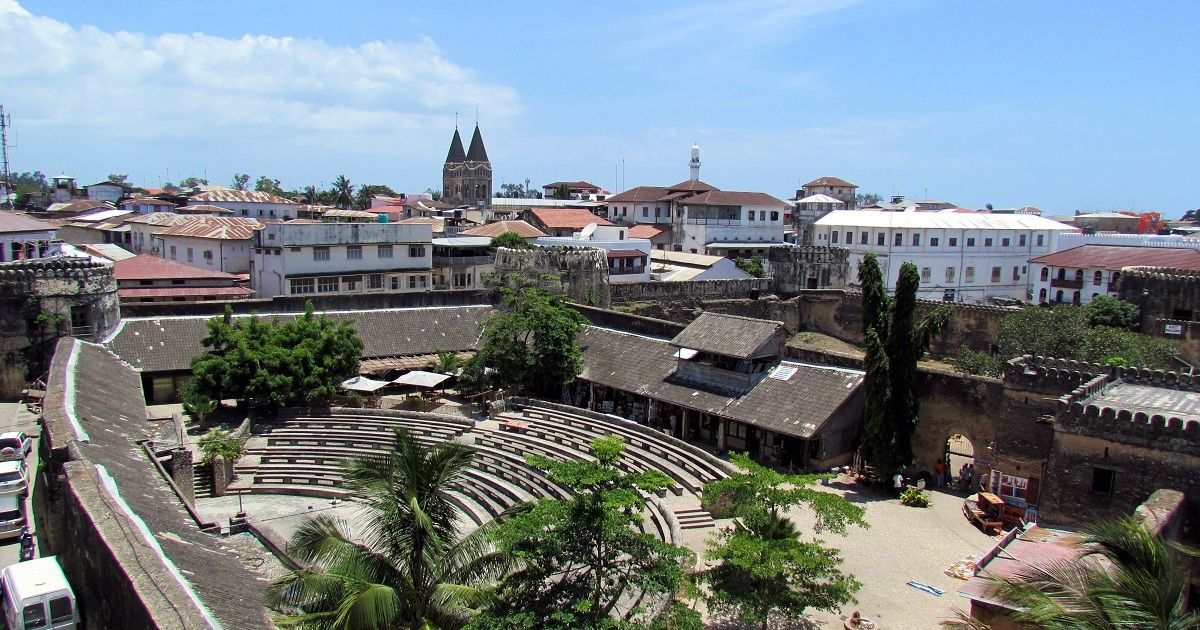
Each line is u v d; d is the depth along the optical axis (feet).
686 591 81.46
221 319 167.43
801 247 282.77
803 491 87.56
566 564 75.46
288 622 62.80
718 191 400.47
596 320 197.26
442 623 69.51
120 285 227.40
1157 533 76.74
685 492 127.54
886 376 130.00
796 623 88.79
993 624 73.41
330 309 198.39
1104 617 56.49
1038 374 121.08
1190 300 218.79
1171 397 111.96
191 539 79.25
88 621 70.59
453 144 550.77
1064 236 338.54
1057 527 101.30
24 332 165.27
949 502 126.31
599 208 463.01
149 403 171.42
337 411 166.30
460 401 179.63
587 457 140.87
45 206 460.14
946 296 327.47
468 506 131.03
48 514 97.35
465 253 303.89
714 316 164.35
